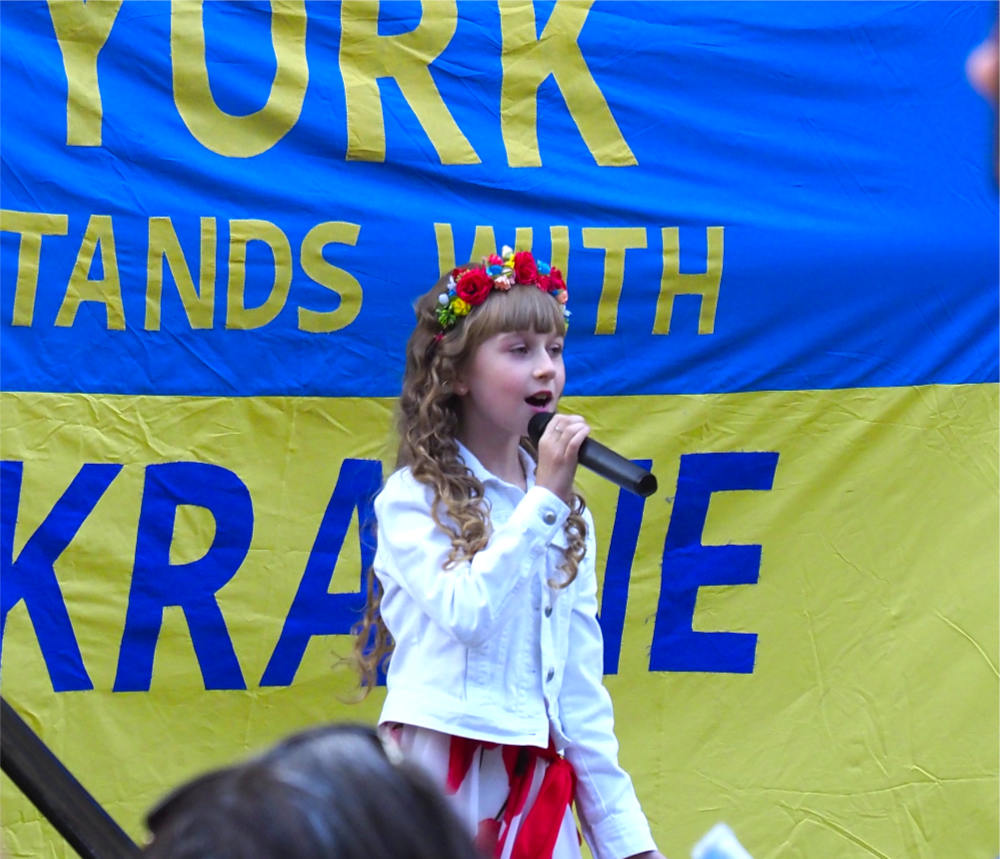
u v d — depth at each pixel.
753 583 9.18
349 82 9.29
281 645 8.95
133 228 9.05
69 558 8.82
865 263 9.34
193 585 8.91
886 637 9.13
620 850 6.19
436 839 2.14
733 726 9.07
